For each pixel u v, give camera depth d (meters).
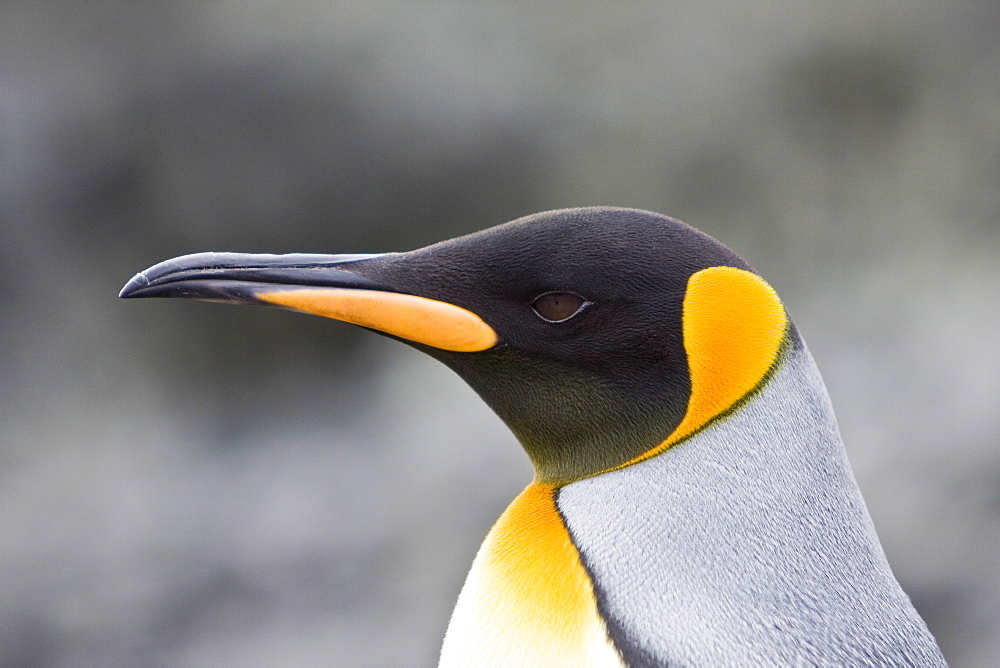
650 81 17.88
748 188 18.08
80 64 16.88
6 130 16.67
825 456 3.17
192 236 17.16
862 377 12.78
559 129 17.52
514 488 11.27
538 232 3.31
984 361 12.56
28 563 12.20
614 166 17.70
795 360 3.23
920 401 12.02
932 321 14.31
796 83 18.34
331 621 10.83
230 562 11.81
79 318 16.94
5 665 11.14
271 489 13.14
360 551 11.38
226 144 17.02
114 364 16.89
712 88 18.03
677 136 17.88
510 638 3.11
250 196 17.11
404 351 15.41
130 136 16.89
